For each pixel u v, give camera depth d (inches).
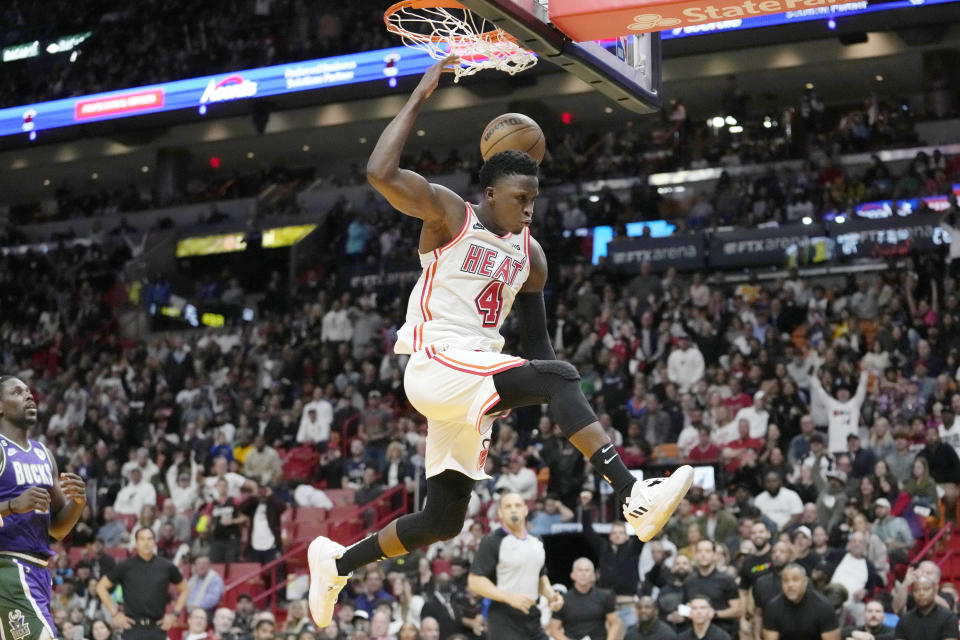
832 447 682.2
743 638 454.9
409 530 193.6
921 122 1124.5
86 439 951.0
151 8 1357.0
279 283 1316.4
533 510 624.7
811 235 1010.1
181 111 1251.2
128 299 1328.7
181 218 1406.3
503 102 1254.9
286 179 1435.8
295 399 955.3
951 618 402.0
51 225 1480.1
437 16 237.1
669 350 844.6
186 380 1007.0
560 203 1200.2
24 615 257.1
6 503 247.4
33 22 1397.6
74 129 1302.9
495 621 372.5
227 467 787.4
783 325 862.5
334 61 1184.8
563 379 171.8
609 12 197.9
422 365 177.0
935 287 847.7
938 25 1025.5
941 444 621.9
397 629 525.7
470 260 179.2
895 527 545.6
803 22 1007.0
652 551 533.6
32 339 1273.4
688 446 705.0
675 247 1047.0
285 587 687.1
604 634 423.5
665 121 1258.0
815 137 1160.2
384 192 173.3
